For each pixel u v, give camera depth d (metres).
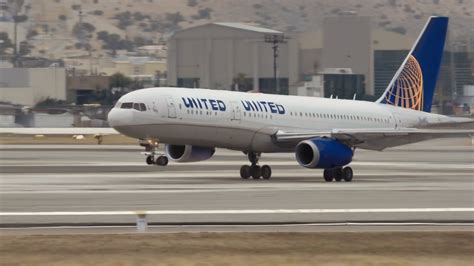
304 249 104.69
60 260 97.06
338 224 126.19
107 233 117.00
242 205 150.25
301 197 165.38
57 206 147.50
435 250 104.62
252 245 107.06
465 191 180.50
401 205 151.12
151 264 95.38
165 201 156.38
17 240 109.69
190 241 109.56
